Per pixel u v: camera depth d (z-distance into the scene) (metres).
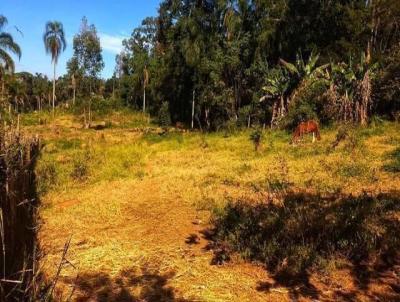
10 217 3.41
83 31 51.81
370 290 4.68
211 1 36.62
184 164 13.96
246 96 34.47
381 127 17.66
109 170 12.59
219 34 35.88
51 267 5.40
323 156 12.68
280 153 14.16
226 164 13.09
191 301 4.61
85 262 5.63
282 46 30.81
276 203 7.73
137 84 55.66
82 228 7.10
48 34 46.84
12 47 31.31
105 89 82.69
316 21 30.19
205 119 39.62
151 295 4.75
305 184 9.01
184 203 8.45
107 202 8.71
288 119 21.94
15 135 4.29
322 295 4.64
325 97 21.80
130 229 7.01
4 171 3.61
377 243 5.56
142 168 13.38
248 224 6.41
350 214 6.38
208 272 5.28
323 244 5.67
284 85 25.61
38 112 54.38
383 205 6.87
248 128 27.33
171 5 40.69
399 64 20.20
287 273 5.12
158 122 47.16
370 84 20.42
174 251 5.98
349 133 16.09
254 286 4.89
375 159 11.41
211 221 7.05
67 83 67.56
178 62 39.59
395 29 26.38
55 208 8.39
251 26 34.44
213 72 33.69
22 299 3.38
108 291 4.84
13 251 3.43
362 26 26.84
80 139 26.94
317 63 27.78
